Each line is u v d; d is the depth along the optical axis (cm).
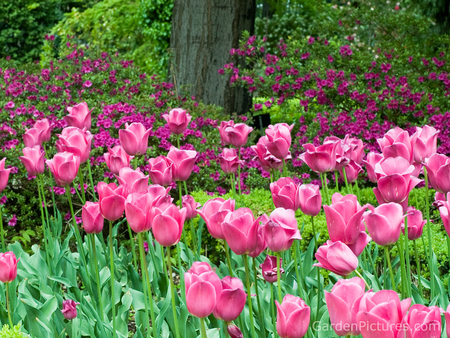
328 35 766
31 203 517
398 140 211
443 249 340
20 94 569
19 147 512
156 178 233
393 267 277
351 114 615
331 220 150
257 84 663
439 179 190
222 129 309
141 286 279
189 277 139
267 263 196
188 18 757
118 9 1321
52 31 1433
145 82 650
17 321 233
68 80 591
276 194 199
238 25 760
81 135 256
